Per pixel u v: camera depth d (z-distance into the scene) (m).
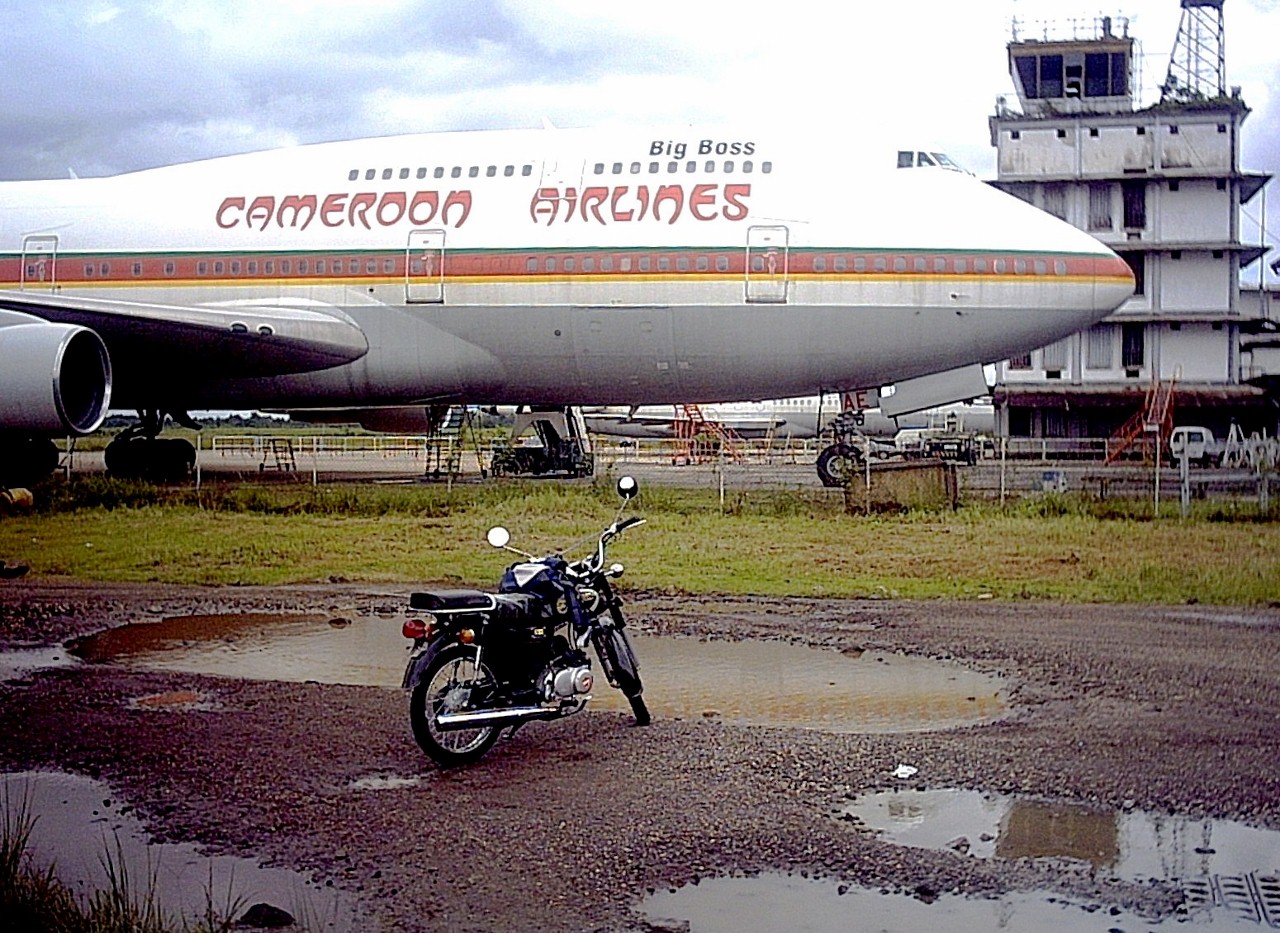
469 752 7.12
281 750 7.33
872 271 21.86
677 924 4.90
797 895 5.18
